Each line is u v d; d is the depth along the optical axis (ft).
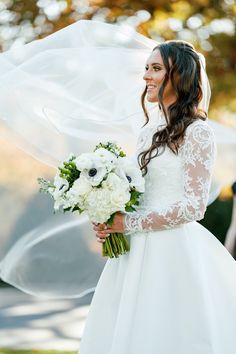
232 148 19.89
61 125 16.63
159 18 39.09
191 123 14.17
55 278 18.33
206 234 14.89
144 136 14.94
